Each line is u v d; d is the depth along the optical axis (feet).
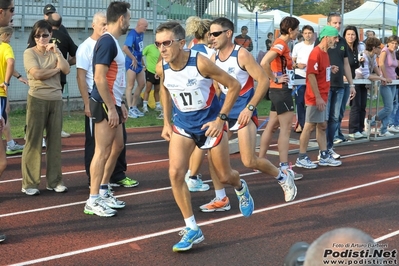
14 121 51.03
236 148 40.55
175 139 21.58
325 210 27.55
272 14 112.27
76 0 61.82
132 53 55.47
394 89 48.19
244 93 25.88
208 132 20.83
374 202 29.14
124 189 30.78
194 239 21.68
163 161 38.40
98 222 25.12
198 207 27.63
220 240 23.11
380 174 35.68
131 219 25.66
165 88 23.22
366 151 43.11
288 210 27.45
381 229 24.80
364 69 46.78
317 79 35.01
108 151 25.80
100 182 26.07
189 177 30.35
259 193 30.42
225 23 25.43
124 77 25.82
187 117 21.35
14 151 38.73
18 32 56.54
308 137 36.35
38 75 27.73
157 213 26.58
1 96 26.63
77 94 61.72
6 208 26.78
